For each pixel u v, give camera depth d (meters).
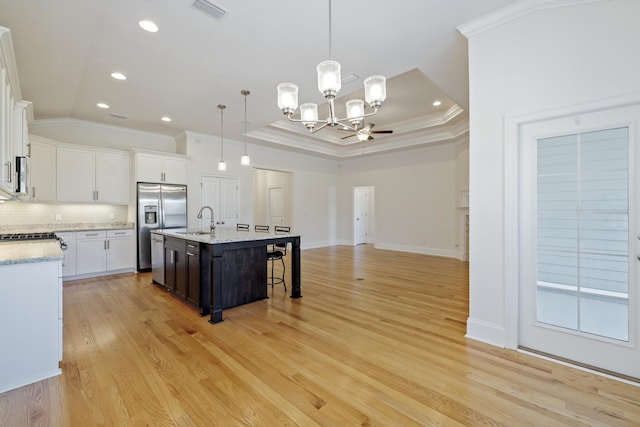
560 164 2.25
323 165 9.16
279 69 3.39
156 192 5.46
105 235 4.96
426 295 3.98
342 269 5.67
